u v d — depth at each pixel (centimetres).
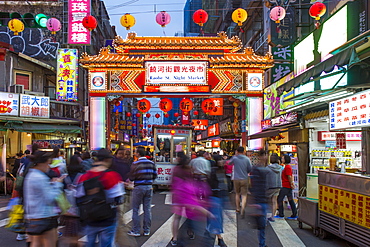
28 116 1717
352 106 875
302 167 1206
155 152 1730
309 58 1326
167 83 2002
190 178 624
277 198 1005
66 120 1933
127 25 1617
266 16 2522
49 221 492
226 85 2022
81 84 2748
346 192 666
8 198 1355
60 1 2802
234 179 996
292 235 791
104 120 2005
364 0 988
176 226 686
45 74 2244
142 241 723
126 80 2016
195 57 2023
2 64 1858
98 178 474
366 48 711
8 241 722
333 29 1119
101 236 473
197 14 1612
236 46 2048
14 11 2781
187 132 1780
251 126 2000
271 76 1988
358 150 1201
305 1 1898
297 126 1273
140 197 770
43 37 2394
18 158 1245
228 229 851
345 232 670
